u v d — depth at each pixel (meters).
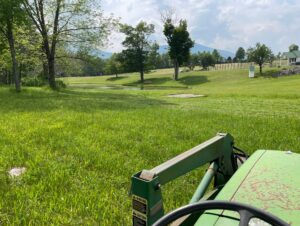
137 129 9.41
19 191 4.68
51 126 9.66
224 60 155.75
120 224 3.87
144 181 2.27
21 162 6.08
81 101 18.97
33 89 29.41
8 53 30.33
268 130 9.44
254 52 81.88
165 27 82.50
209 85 72.19
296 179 2.46
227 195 2.24
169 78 91.94
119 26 33.78
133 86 72.62
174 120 11.23
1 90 26.66
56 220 3.88
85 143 7.52
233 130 9.36
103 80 107.56
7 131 8.86
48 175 5.34
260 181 2.43
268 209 2.05
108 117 11.80
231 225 1.91
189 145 7.46
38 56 33.19
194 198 2.92
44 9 30.91
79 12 31.41
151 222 2.27
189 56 86.06
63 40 32.41
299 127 10.05
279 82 55.19
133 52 90.88
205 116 12.44
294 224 1.90
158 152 6.89
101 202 4.35
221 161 3.44
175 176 2.66
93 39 32.84
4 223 3.81
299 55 111.75
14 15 23.83
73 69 37.03
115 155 6.57
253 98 22.06
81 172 5.59
